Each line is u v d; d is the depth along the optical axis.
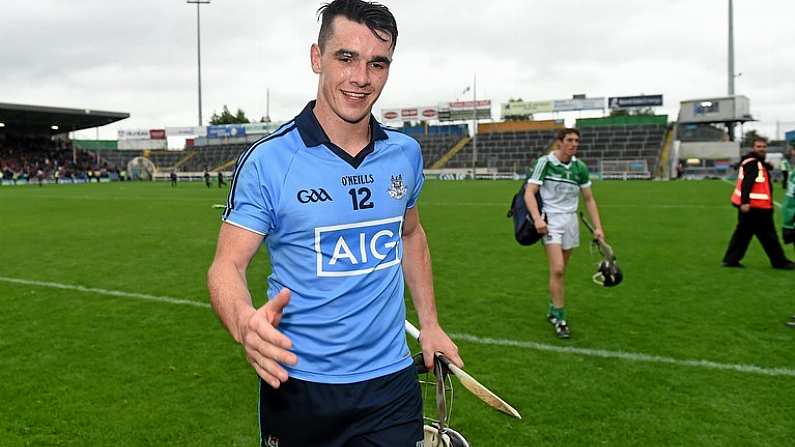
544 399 3.95
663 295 6.86
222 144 69.56
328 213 1.73
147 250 10.72
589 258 9.41
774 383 4.17
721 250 10.10
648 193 25.62
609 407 3.82
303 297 1.77
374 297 1.83
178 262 9.38
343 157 1.76
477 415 3.73
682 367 4.50
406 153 1.94
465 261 9.23
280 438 1.85
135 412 3.77
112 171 61.50
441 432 2.05
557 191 5.32
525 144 55.28
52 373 4.45
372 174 1.81
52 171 55.22
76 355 4.85
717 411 3.73
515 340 5.21
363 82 1.69
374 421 1.83
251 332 1.44
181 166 67.38
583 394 4.02
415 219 2.19
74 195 30.12
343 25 1.67
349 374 1.80
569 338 5.25
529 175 5.38
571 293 7.02
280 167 1.71
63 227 14.69
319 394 1.79
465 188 32.09
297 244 1.75
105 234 13.20
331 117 1.76
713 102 51.19
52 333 5.47
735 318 5.84
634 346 5.02
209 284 1.69
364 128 1.82
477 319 5.89
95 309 6.35
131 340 5.25
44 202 24.58
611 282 5.63
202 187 41.00
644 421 3.61
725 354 4.78
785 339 5.16
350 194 1.76
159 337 5.33
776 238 8.37
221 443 3.38
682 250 10.15
